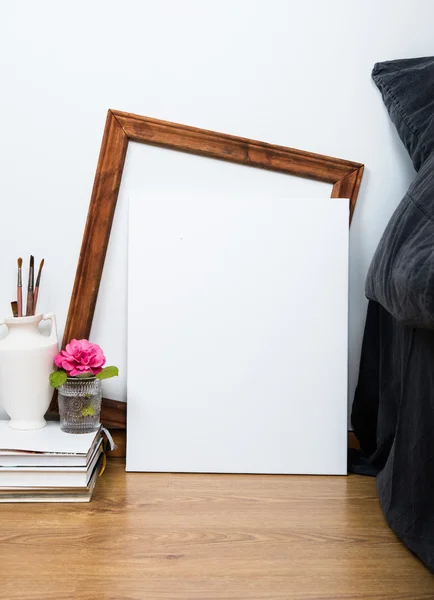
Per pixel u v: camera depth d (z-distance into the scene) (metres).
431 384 1.03
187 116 1.47
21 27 1.44
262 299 1.43
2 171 1.47
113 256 1.49
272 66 1.48
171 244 1.43
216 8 1.46
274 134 1.49
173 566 0.98
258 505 1.23
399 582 0.94
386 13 1.48
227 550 1.04
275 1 1.47
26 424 1.38
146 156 1.48
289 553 1.03
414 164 1.40
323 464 1.42
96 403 1.37
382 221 1.52
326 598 0.89
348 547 1.06
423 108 1.39
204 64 1.47
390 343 1.37
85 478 1.24
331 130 1.49
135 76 1.46
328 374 1.43
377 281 1.23
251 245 1.43
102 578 0.94
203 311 1.43
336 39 1.48
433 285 0.94
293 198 1.44
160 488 1.32
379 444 1.38
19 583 0.92
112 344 1.50
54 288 1.49
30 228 1.48
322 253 1.43
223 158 1.47
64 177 1.47
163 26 1.46
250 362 1.43
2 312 1.49
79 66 1.46
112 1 1.45
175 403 1.43
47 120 1.46
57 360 1.36
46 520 1.15
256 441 1.42
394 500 1.12
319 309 1.43
